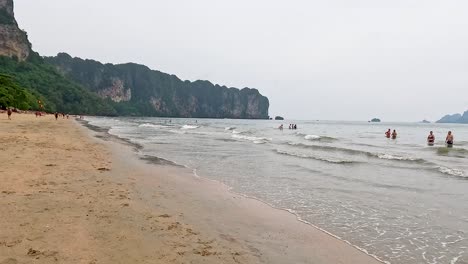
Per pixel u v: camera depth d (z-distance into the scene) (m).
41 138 25.61
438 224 9.66
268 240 8.00
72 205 8.81
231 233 8.27
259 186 14.48
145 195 11.09
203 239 7.56
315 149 32.12
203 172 17.56
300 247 7.67
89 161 16.64
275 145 35.41
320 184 15.10
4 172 11.89
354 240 8.30
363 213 10.66
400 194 13.34
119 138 36.03
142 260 6.00
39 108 115.12
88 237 6.76
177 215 9.23
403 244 8.10
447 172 18.77
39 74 166.00
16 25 171.88
